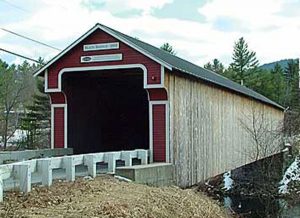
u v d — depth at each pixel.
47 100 40.84
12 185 9.49
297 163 33.59
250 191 28.12
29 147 38.88
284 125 35.56
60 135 17.59
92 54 16.44
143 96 21.89
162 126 15.35
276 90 62.34
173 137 15.56
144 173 12.88
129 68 15.83
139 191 10.95
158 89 15.22
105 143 21.09
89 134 19.53
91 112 19.84
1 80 44.59
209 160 19.39
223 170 21.44
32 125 40.50
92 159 11.82
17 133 47.78
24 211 7.36
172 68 15.03
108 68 16.08
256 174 29.83
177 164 15.79
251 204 25.19
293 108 51.44
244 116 25.66
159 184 13.99
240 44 66.81
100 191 9.92
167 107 15.31
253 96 27.08
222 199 25.73
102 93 20.97
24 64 57.44
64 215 7.35
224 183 29.34
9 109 43.84
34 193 8.77
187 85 17.02
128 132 21.95
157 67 15.20
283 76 70.62
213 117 20.00
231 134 22.97
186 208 11.30
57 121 17.64
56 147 17.61
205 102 18.91
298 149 35.41
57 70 17.17
